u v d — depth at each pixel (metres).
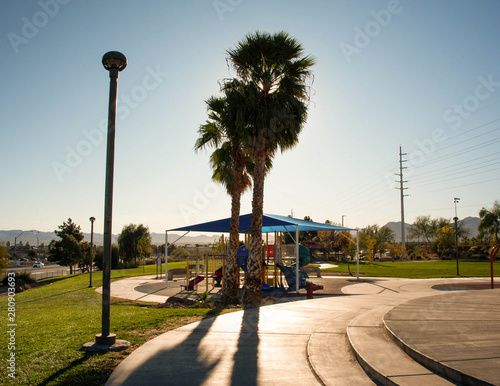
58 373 5.09
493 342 5.36
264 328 7.78
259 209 14.27
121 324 8.43
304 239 61.97
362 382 4.65
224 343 6.62
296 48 14.30
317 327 7.83
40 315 10.77
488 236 62.28
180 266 42.88
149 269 41.94
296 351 6.11
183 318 9.23
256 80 14.27
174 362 5.54
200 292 19.50
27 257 118.56
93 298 16.30
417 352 4.98
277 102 13.92
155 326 8.21
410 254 65.06
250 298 13.95
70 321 9.17
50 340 6.93
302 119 14.59
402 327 6.42
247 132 14.20
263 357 5.79
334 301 11.75
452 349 5.05
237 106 14.22
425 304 8.79
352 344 5.94
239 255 19.89
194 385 4.65
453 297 9.97
